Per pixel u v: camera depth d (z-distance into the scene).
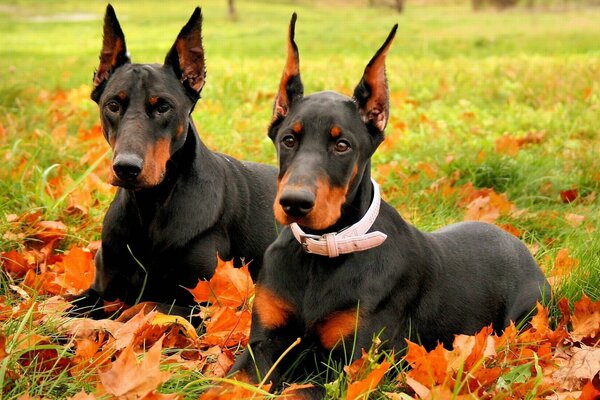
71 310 5.13
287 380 4.33
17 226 6.25
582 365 4.37
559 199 7.87
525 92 13.05
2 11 54.56
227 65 16.48
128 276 5.37
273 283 4.37
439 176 8.23
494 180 8.12
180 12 53.09
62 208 6.78
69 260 5.68
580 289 5.38
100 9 57.84
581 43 22.69
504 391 4.06
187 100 5.32
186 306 5.39
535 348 4.61
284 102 4.48
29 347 4.07
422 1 66.00
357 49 22.80
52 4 61.34
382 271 4.36
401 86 13.98
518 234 6.85
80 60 19.55
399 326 4.51
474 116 11.07
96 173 7.77
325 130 4.13
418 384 3.90
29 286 5.52
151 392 3.68
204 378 3.91
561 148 9.42
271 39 27.67
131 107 5.06
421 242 4.77
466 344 4.30
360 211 4.32
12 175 7.28
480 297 4.97
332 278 4.26
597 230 6.60
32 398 3.70
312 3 64.31
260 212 5.89
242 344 4.81
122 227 5.28
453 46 23.20
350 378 4.00
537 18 36.94
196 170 5.38
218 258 5.14
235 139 9.21
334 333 4.23
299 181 3.92
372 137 4.44
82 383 3.98
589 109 11.54
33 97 11.55
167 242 5.23
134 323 4.58
